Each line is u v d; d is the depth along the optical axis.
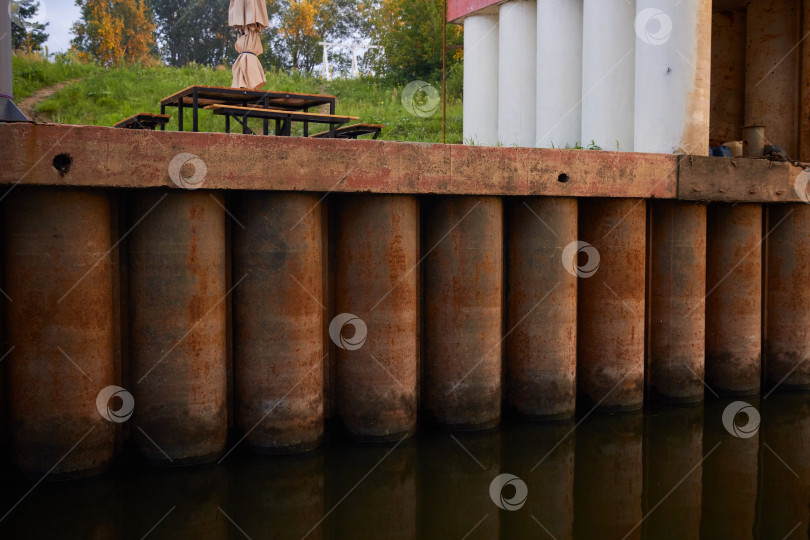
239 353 9.02
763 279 13.19
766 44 16.25
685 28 12.00
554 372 10.45
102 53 38.69
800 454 10.50
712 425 11.39
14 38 31.05
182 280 8.41
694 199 11.28
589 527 8.32
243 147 8.36
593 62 13.69
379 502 8.71
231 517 8.24
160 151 8.01
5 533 7.58
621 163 10.55
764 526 8.39
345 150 8.83
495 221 10.02
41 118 21.17
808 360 13.09
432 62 31.77
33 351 7.99
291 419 8.95
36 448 8.06
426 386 10.19
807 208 12.88
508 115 16.17
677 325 11.53
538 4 15.09
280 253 8.80
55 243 7.93
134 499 8.30
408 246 9.55
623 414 10.97
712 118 17.78
